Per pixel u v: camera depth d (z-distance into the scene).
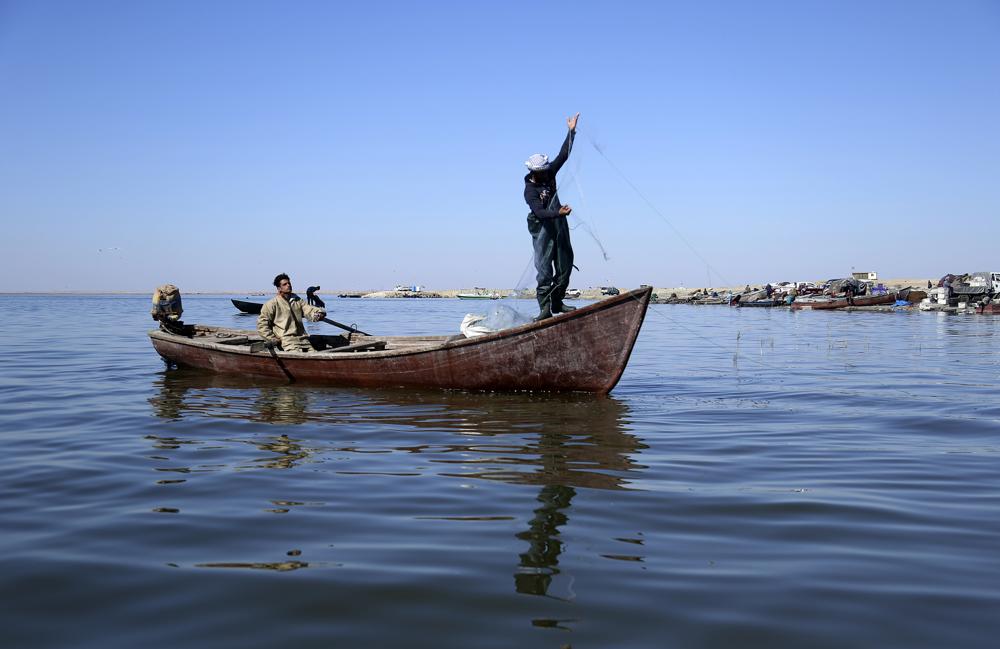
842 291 50.97
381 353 9.99
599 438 6.86
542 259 9.58
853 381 11.39
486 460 5.96
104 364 14.05
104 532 4.18
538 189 9.26
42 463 5.87
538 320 9.62
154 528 4.24
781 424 7.62
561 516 4.44
